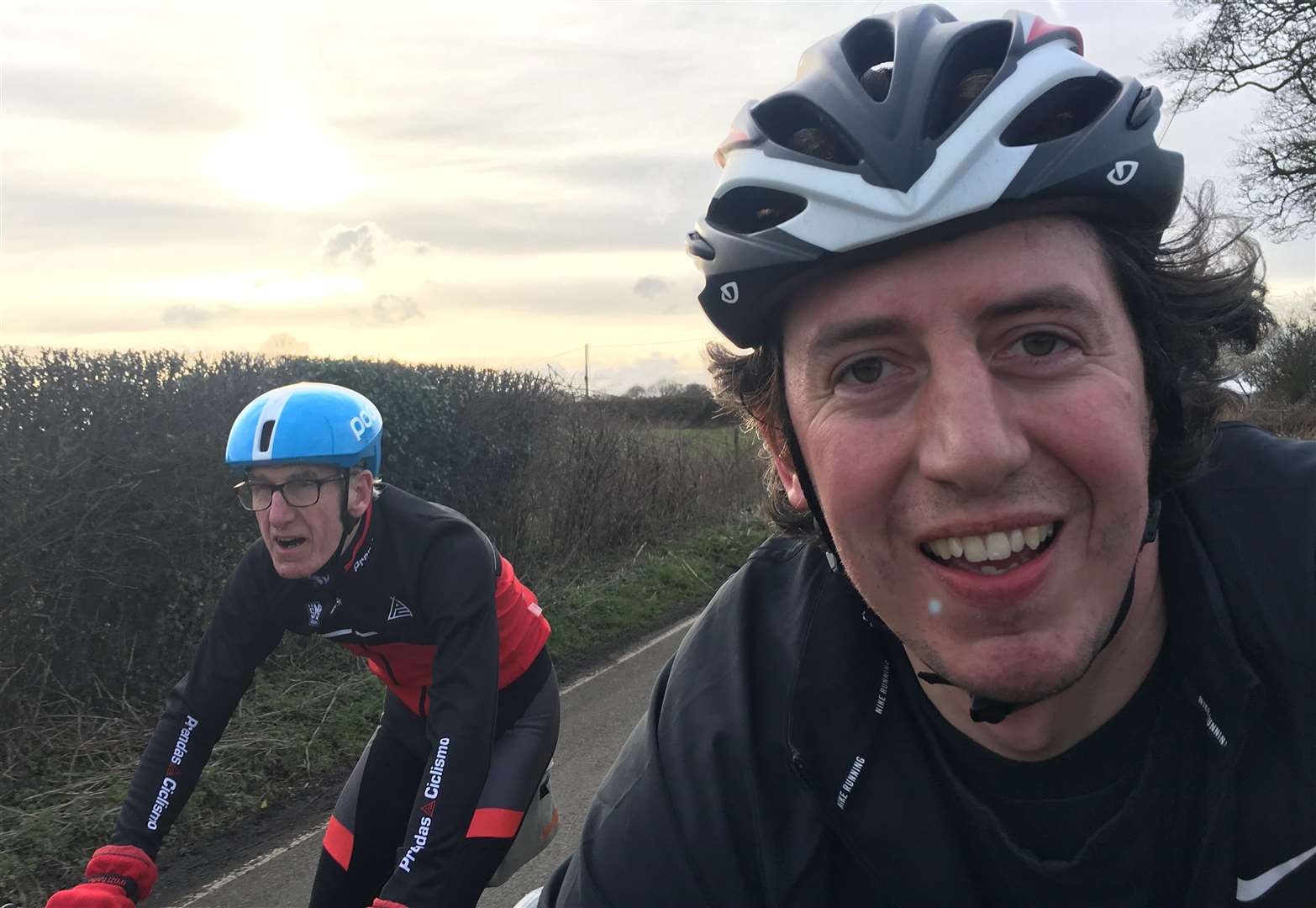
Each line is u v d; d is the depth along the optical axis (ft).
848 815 3.30
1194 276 3.51
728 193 3.43
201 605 15.76
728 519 32.81
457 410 23.04
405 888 5.38
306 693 16.29
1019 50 3.19
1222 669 3.01
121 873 5.70
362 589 6.32
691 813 3.54
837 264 2.91
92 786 12.51
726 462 35.09
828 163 3.04
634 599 23.76
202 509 15.55
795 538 4.41
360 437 6.32
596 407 30.04
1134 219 3.05
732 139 3.68
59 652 14.12
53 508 13.82
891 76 3.31
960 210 2.73
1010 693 2.83
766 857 3.39
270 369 17.90
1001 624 2.82
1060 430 2.74
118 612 15.01
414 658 6.54
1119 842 3.05
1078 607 2.83
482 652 6.03
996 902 3.24
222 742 13.74
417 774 6.86
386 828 6.77
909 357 2.89
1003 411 2.76
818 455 3.10
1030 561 2.82
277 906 9.79
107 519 14.43
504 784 6.44
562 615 21.93
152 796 6.08
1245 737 2.95
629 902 3.50
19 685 13.62
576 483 27.66
